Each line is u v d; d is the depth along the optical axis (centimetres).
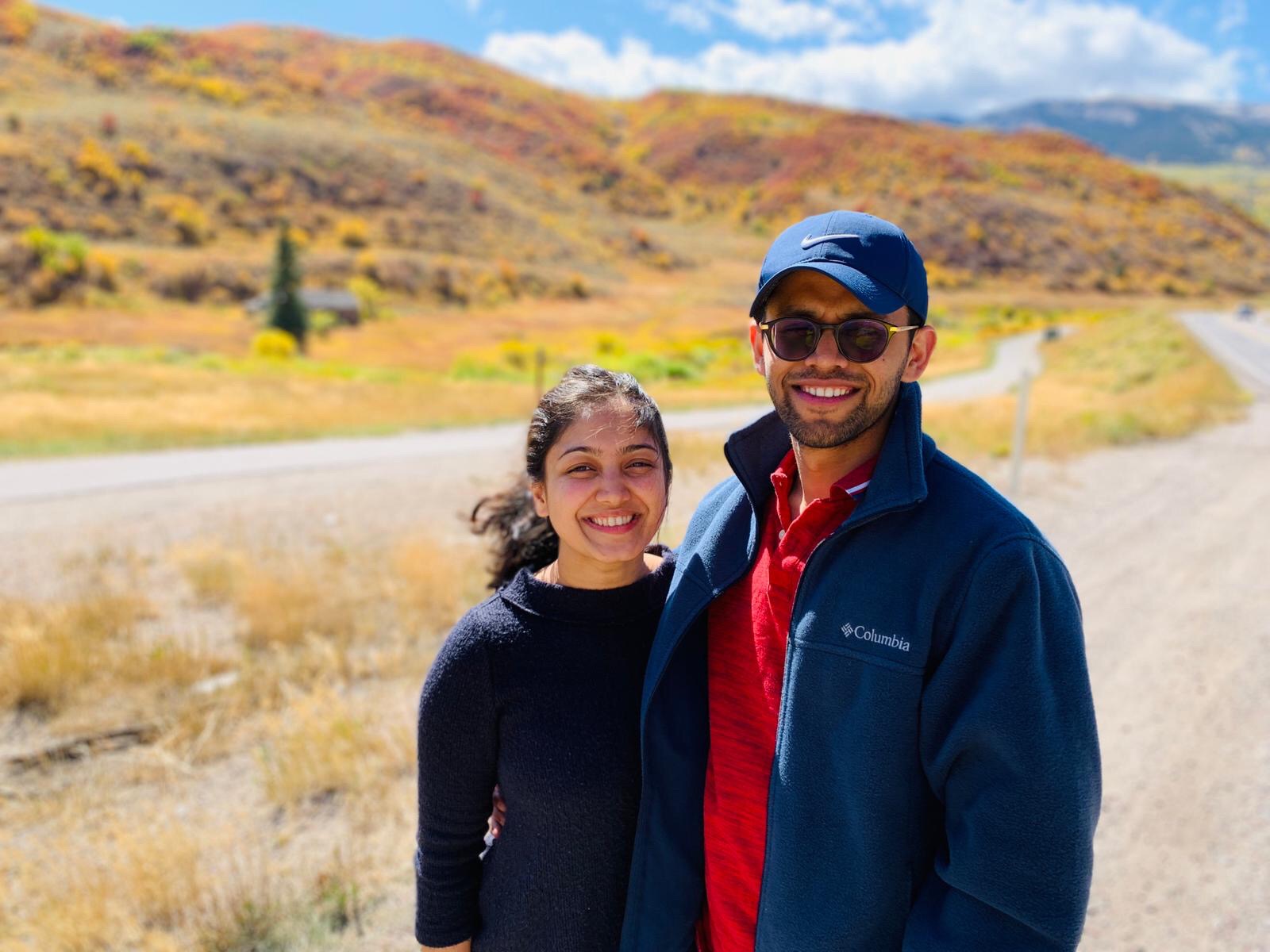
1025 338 7175
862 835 130
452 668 155
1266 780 397
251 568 709
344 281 8869
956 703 125
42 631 534
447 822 161
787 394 143
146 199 9756
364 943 296
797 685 136
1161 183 19700
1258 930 303
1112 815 374
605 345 6153
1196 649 555
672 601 159
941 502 131
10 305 6794
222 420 1842
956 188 17112
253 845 356
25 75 13662
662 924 156
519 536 203
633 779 156
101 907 303
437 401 2427
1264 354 4000
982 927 124
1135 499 1008
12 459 1319
